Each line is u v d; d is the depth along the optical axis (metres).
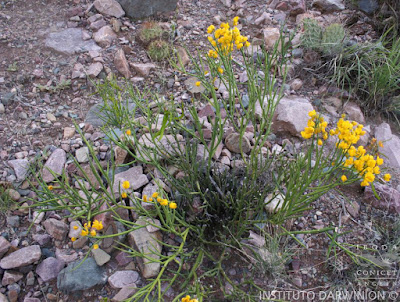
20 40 0.86
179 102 0.75
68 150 0.67
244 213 0.58
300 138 0.70
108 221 0.57
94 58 0.82
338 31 0.81
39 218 0.59
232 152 0.66
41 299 0.53
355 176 0.49
